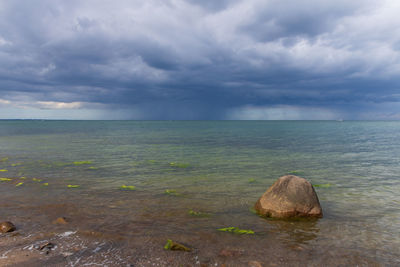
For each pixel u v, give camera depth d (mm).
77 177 12750
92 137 42500
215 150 24766
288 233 6359
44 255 5055
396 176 13328
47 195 9508
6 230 6180
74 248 5387
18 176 12828
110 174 13547
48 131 61156
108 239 5859
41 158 19062
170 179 12438
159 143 32250
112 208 8117
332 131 64750
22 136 43344
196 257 5109
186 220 7176
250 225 6859
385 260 5098
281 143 32281
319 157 20219
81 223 6824
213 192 10156
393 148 26531
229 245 5668
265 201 7809
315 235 6250
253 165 16594
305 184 7785
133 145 29484
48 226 6590
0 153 21766
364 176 13336
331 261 5031
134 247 5488
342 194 9953
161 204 8594
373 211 8031
